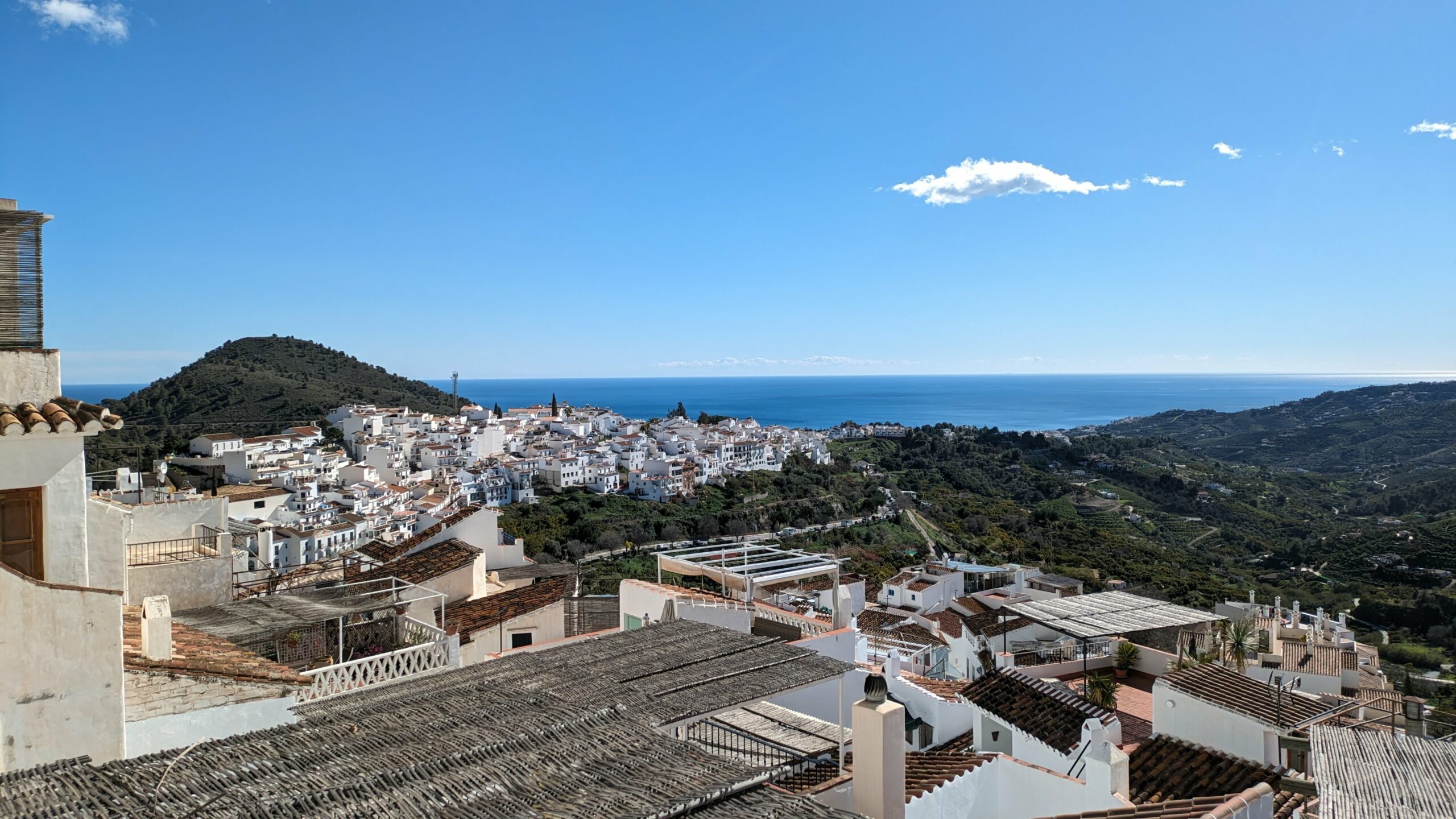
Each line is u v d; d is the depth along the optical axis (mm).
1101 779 11320
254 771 7348
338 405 166625
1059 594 53281
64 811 6383
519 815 6730
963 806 11883
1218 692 16141
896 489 150125
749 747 12867
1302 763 14992
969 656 33844
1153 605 26547
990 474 168125
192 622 14883
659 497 133125
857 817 7289
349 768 7480
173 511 19531
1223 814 10039
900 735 8930
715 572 23891
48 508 9352
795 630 20391
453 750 8008
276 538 81250
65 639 8570
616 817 6738
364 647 17578
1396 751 12633
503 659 12047
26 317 9641
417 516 103062
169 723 10164
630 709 9555
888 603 55062
